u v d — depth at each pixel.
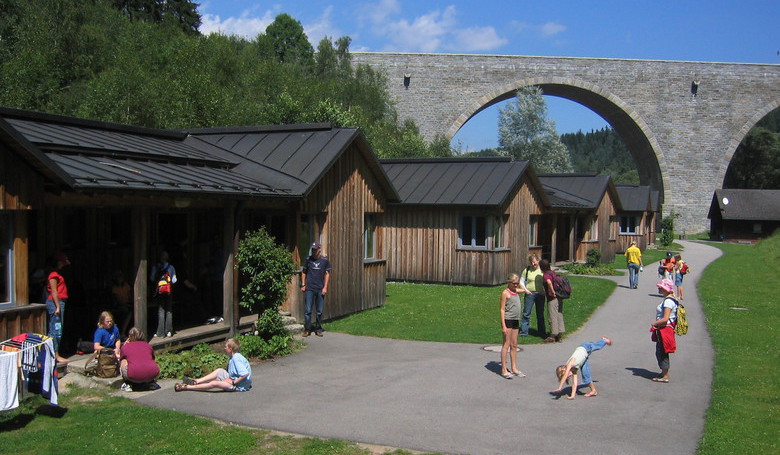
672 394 9.87
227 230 12.88
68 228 13.87
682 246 55.03
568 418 8.62
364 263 17.73
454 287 23.50
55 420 8.31
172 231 15.79
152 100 27.56
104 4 41.06
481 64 69.56
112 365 9.98
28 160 9.12
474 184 24.05
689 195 74.12
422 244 24.75
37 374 8.33
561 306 14.02
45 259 13.23
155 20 54.12
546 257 32.88
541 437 7.84
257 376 10.80
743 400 9.50
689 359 12.41
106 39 35.44
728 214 67.31
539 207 27.64
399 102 68.81
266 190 13.44
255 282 12.41
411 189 24.84
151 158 12.59
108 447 7.37
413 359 12.15
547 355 12.62
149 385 9.81
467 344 13.60
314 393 9.77
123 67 30.75
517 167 24.30
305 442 7.62
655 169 76.56
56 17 33.00
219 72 38.84
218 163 14.45
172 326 12.83
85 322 13.16
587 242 34.09
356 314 17.23
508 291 10.82
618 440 7.76
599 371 11.38
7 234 9.33
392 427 8.18
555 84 71.50
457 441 7.68
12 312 9.21
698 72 72.88
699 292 23.45
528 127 70.44
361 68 56.16
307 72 53.94
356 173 17.11
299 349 12.98
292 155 15.44
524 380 10.62
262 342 12.26
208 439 7.65
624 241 43.34
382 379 10.63
